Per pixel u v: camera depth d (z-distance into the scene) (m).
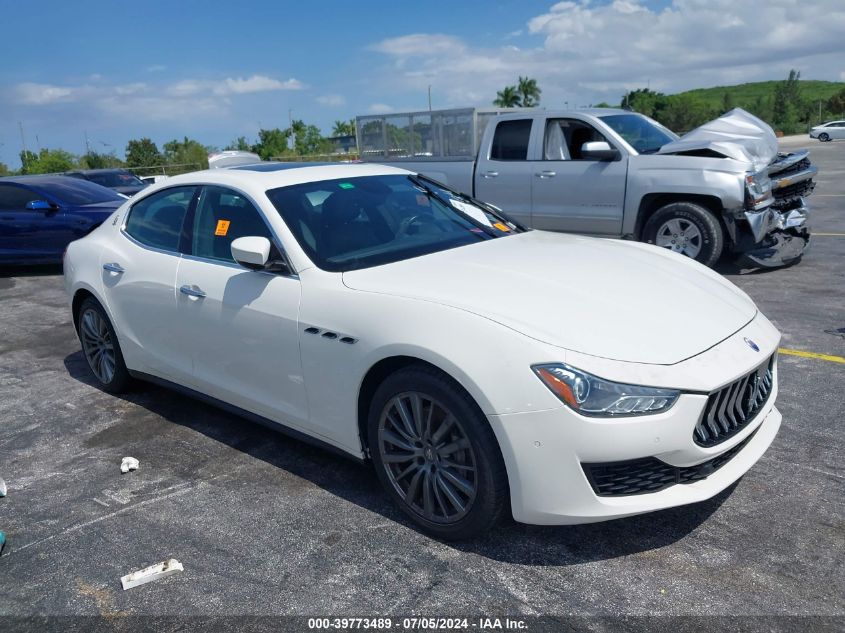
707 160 6.98
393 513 3.11
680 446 2.50
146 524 3.15
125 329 4.37
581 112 7.84
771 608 2.37
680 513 2.97
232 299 3.52
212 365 3.78
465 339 2.61
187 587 2.68
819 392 4.16
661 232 7.40
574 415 2.43
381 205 3.79
